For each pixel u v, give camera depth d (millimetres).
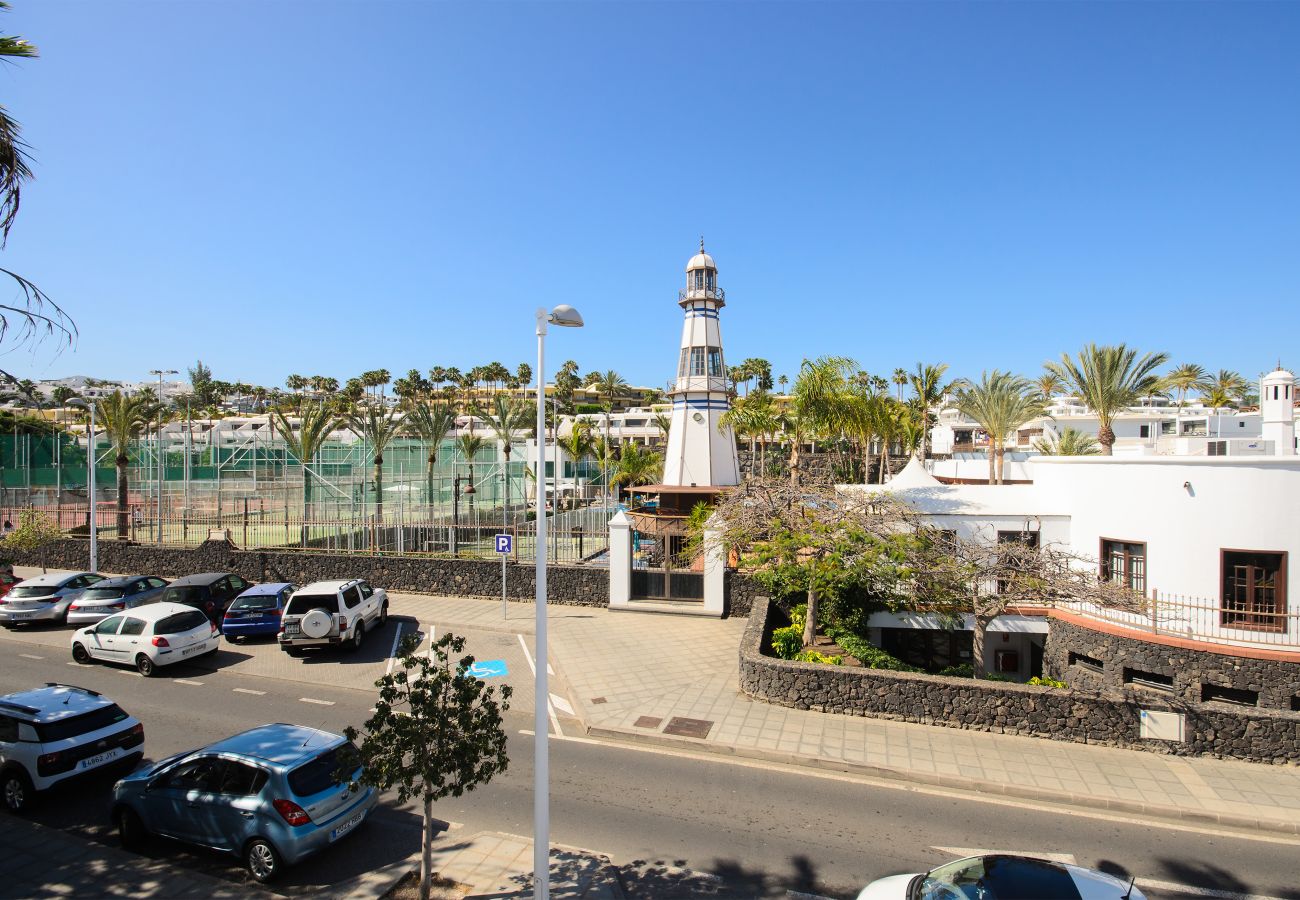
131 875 8195
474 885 8008
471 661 7926
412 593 24781
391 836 9266
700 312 30578
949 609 17422
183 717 13719
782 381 88188
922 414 54062
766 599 20078
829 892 8094
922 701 13328
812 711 13961
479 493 42219
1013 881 6566
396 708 14102
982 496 20031
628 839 9273
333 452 46812
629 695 14875
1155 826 9828
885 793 10742
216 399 115000
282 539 30766
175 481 41562
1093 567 18141
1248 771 11383
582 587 23156
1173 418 50406
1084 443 43688
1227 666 15094
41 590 21141
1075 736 12516
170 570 27203
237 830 8156
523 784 10977
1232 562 15859
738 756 12172
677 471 30188
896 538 16406
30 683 15781
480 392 114625
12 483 43344
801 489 18547
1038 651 20672
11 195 7895
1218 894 8195
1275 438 21547
